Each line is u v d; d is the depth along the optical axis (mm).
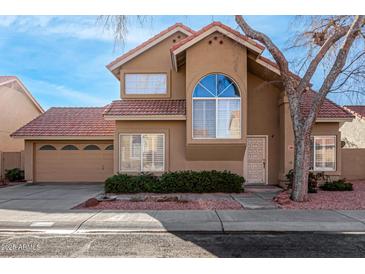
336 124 15148
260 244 6820
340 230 7867
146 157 15016
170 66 16469
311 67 11242
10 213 9633
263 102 16000
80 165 18703
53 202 11516
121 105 15570
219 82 14008
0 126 21625
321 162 15109
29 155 18547
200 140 13852
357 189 14469
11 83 22953
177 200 11453
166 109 15000
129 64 16562
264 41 11375
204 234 7637
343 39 11562
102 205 10766
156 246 6684
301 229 7895
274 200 11344
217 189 13484
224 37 13953
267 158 15875
